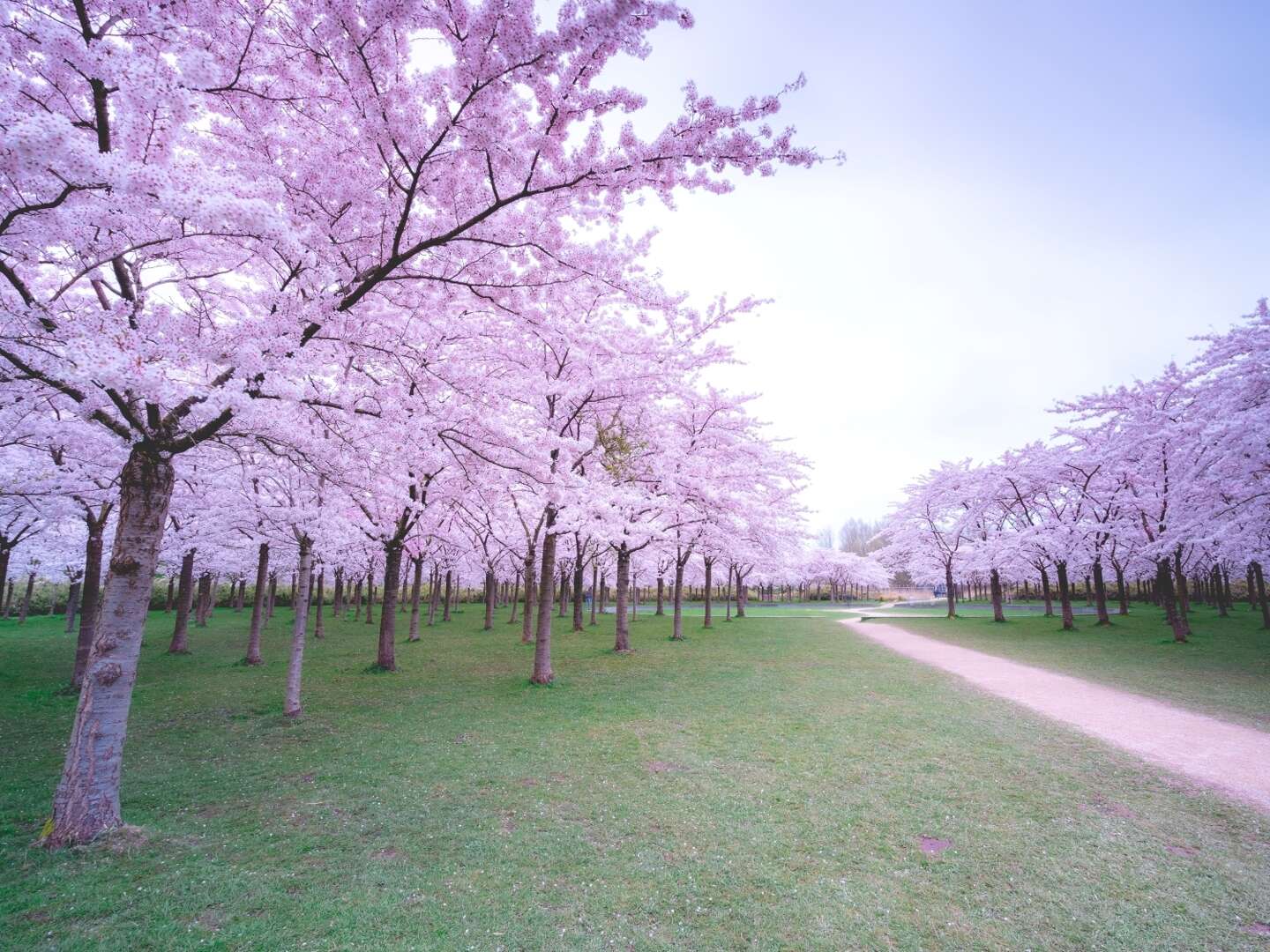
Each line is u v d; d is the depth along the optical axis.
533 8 4.22
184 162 4.20
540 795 6.84
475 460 9.73
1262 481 14.84
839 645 21.48
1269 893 4.84
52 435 8.23
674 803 6.61
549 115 5.18
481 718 10.39
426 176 6.21
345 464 7.72
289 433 6.76
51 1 4.34
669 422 20.23
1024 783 7.23
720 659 17.56
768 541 21.91
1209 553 21.00
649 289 7.23
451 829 5.95
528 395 10.48
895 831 5.93
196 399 5.64
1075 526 24.14
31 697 11.72
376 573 29.06
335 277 6.36
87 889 4.76
